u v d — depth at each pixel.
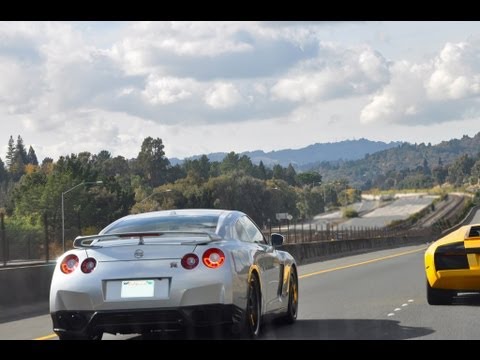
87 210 150.62
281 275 13.67
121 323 11.05
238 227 12.48
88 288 11.02
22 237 57.56
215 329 13.27
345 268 35.16
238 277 11.40
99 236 11.46
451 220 176.38
